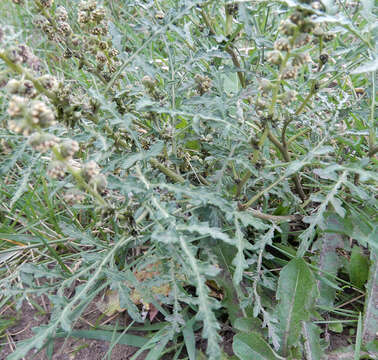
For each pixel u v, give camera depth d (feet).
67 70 1.97
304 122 1.24
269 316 0.94
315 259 1.12
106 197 1.05
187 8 1.05
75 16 2.04
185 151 1.26
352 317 1.03
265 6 1.33
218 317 1.06
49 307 1.17
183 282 1.08
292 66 0.84
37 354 1.06
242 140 1.04
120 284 0.94
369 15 0.93
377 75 1.18
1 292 0.93
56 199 1.45
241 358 0.89
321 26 1.07
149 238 1.08
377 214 1.19
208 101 1.02
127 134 1.05
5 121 1.42
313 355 0.93
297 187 1.23
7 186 1.43
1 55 0.76
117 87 1.24
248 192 1.26
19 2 1.12
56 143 0.71
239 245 0.88
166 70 1.66
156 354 0.91
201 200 0.91
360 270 1.08
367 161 0.97
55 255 1.12
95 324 1.09
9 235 1.25
